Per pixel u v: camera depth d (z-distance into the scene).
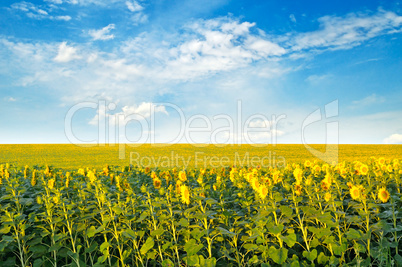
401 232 4.32
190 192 5.11
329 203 4.66
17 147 41.69
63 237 4.20
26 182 7.70
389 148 39.25
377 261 3.75
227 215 4.25
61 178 7.75
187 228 4.55
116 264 4.00
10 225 4.18
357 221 4.00
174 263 4.14
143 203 5.16
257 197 5.02
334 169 8.41
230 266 4.09
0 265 4.01
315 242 3.79
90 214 4.68
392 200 4.08
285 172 9.05
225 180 8.41
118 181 6.13
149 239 3.80
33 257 4.18
